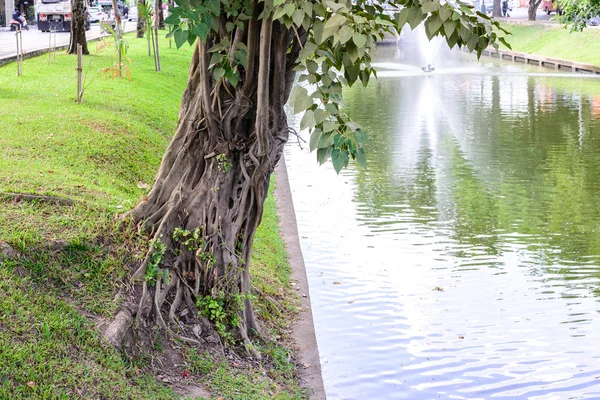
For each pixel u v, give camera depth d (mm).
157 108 16391
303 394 6988
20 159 9789
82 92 14672
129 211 7375
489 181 16281
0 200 7215
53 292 6242
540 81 36062
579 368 8164
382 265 11070
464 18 5098
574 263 11227
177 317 7043
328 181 16281
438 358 8305
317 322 9125
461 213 13844
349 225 13055
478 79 37281
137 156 12031
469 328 9039
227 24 6660
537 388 7750
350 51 5008
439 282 10461
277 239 11398
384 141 20719
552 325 9148
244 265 7566
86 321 6074
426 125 23312
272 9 6043
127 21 63125
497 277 10641
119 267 6812
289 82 7148
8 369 5199
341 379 7812
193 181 7344
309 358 7758
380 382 7781
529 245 12062
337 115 5340
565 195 15133
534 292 10133
